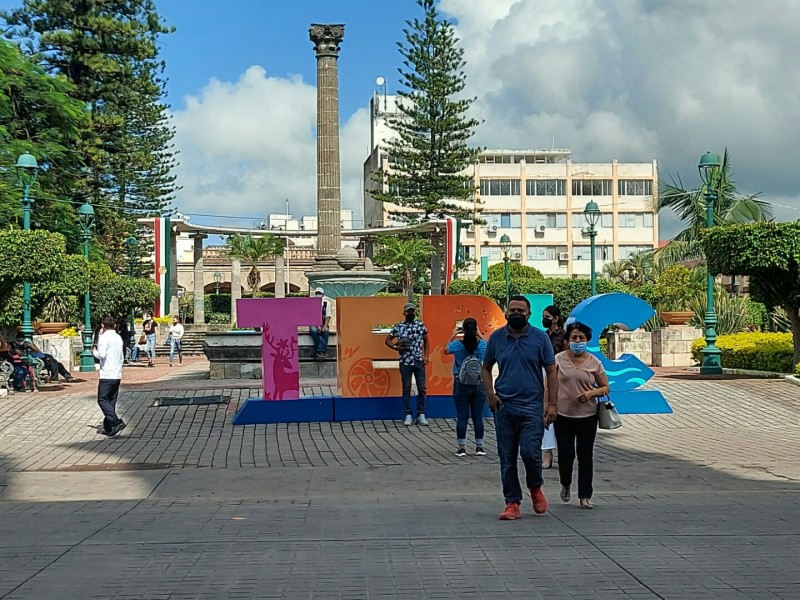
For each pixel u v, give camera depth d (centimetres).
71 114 3628
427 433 1393
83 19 4366
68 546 687
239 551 663
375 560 628
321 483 1014
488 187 7856
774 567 598
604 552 644
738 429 1430
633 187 8006
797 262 1838
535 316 1741
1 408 1652
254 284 6906
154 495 952
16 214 3203
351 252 2956
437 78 5109
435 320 1553
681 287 3111
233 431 1412
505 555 638
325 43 3022
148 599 541
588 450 820
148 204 4903
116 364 1375
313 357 2220
